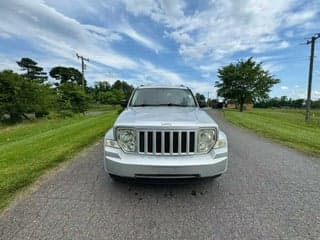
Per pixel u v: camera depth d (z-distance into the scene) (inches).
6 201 132.0
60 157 222.2
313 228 109.1
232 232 105.5
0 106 948.0
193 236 102.5
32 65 3435.0
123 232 104.8
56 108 1213.7
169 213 122.1
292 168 201.2
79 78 3545.8
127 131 135.4
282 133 397.4
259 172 189.2
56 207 126.1
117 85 3794.3
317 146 292.4
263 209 127.3
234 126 505.4
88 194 142.9
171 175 128.9
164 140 131.6
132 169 129.6
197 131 133.3
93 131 380.2
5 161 207.0
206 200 137.6
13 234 101.7
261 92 1646.2
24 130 538.9
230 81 1668.3
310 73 870.4
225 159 138.4
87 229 106.4
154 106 197.9
